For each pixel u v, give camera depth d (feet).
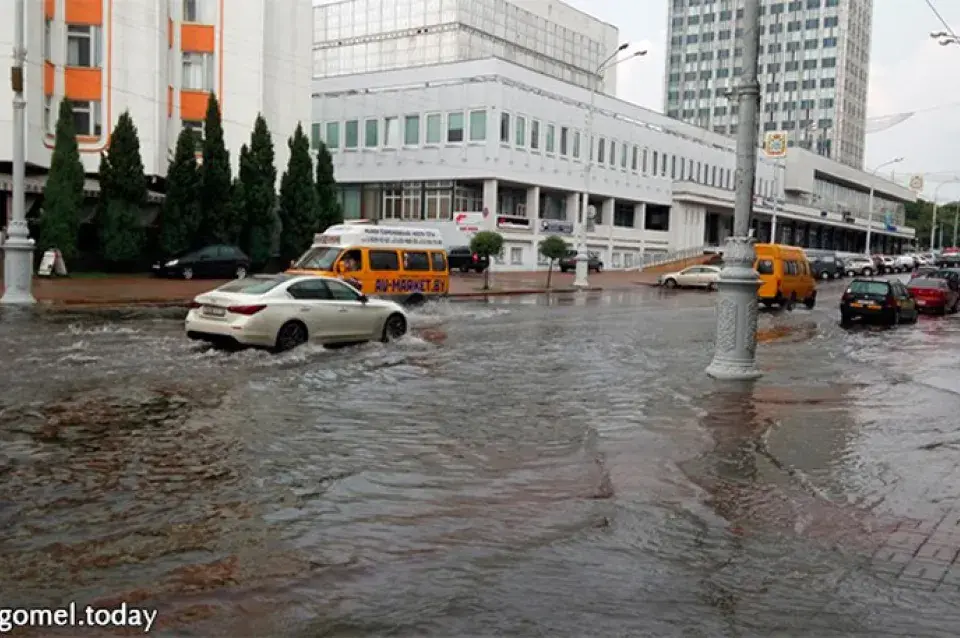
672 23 477.36
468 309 90.84
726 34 458.91
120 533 18.51
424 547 18.07
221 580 16.03
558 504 21.45
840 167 348.59
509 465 25.32
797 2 440.45
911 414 34.17
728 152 270.05
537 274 172.55
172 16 124.06
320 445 27.09
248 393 35.42
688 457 26.48
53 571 16.35
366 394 36.55
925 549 18.40
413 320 74.64
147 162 117.19
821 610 15.12
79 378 37.63
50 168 104.32
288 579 16.14
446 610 14.85
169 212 113.29
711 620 14.62
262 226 123.34
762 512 20.99
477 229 167.22
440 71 183.42
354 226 75.05
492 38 261.85
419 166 180.04
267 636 13.74
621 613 14.85
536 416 32.96
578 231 196.75
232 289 48.75
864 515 20.81
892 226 372.17
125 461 24.43
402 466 24.89
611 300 118.21
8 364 41.11
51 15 111.14
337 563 17.02
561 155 190.08
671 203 234.58
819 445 28.30
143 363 42.27
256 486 22.36
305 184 128.57
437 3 254.68
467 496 22.02
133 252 110.52
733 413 33.96
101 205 109.40
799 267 115.24
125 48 115.03
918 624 14.56
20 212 72.38
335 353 48.67
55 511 19.90
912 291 113.39
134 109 116.26
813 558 17.81
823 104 433.89
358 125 188.75
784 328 83.92
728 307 43.27
